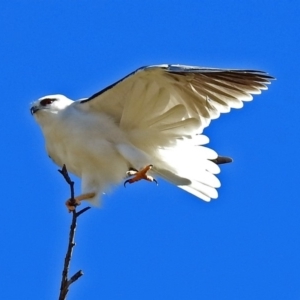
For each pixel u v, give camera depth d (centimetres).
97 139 1124
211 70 1007
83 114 1141
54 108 1143
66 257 863
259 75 1049
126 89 1079
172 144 1150
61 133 1130
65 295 840
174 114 1102
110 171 1141
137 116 1116
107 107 1134
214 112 1107
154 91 1067
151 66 1023
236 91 1081
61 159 1170
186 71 1012
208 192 1225
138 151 1131
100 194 1145
